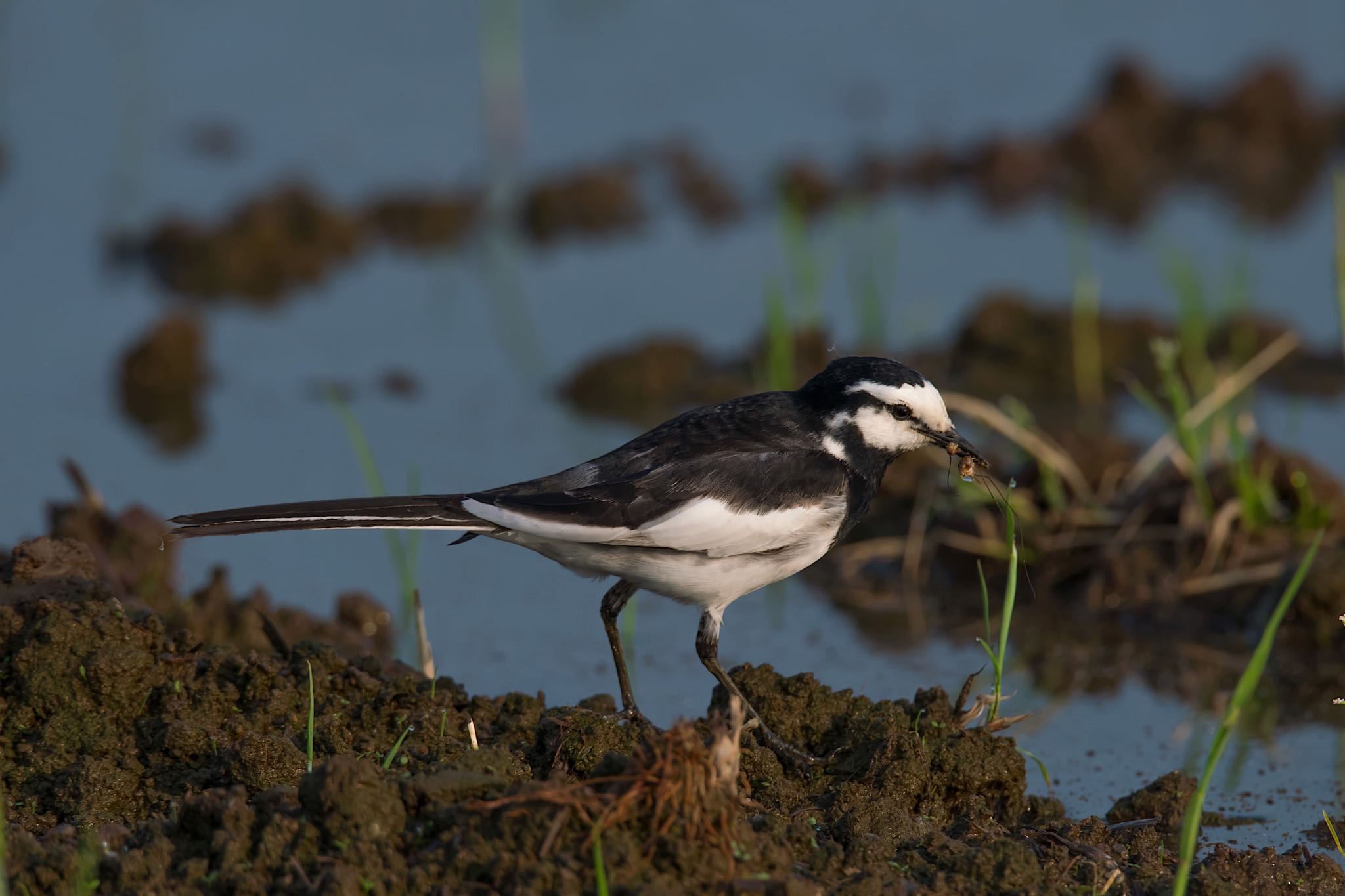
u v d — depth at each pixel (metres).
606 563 10.36
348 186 22.69
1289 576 13.23
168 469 15.59
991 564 14.41
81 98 24.97
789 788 9.38
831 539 10.72
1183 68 26.44
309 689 9.44
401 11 28.17
